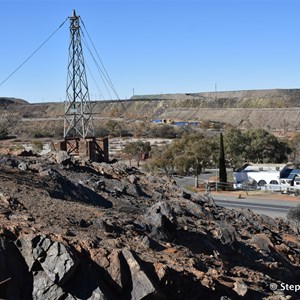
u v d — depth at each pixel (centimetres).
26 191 1582
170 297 1120
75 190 1819
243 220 2242
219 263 1459
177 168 6128
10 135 13588
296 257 1991
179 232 1608
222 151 6094
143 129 14162
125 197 2028
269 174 6084
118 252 1106
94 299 974
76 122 4559
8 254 998
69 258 987
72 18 4216
